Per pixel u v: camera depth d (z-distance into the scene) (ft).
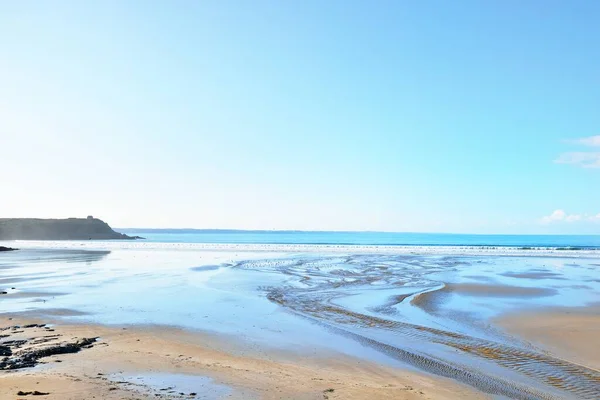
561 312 57.98
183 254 177.99
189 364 33.78
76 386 26.48
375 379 31.50
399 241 430.20
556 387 30.86
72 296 68.74
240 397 26.21
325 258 152.46
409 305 62.69
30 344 38.63
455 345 41.68
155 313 55.62
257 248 226.17
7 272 105.29
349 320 52.75
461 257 159.84
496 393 29.35
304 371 33.01
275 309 59.31
